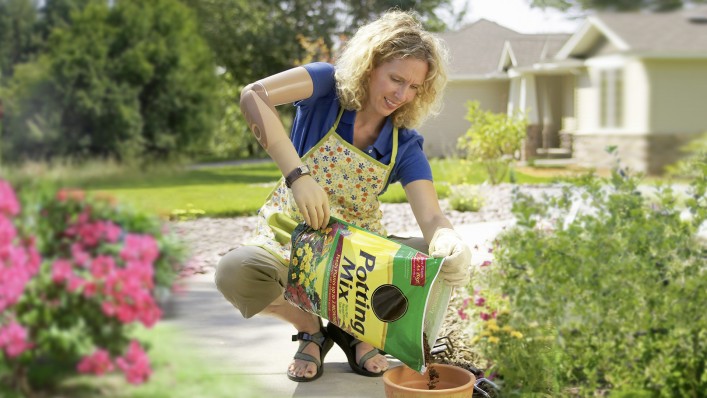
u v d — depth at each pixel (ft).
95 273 7.77
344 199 7.83
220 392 7.12
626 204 8.96
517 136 33.30
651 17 36.58
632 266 7.85
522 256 8.65
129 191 22.39
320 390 7.61
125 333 7.73
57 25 52.37
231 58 74.90
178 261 10.71
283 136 7.17
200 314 10.16
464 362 8.36
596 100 40.37
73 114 51.24
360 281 6.84
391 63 7.19
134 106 54.90
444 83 7.59
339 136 7.60
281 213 7.89
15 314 7.25
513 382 7.38
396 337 6.79
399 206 24.95
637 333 7.38
